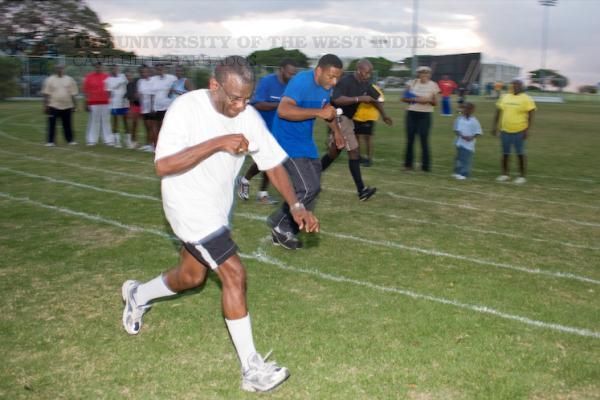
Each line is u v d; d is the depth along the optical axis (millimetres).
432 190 9703
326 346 3955
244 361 3438
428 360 3789
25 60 33688
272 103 8023
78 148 13719
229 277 3473
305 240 6445
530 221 7715
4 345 3930
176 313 4453
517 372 3660
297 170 5898
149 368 3666
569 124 24266
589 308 4715
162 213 7414
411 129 11609
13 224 6828
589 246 6590
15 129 17578
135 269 5387
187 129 3377
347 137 8289
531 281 5324
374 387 3469
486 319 4422
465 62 54531
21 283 5012
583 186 10641
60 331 4141
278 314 4449
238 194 8453
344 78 8875
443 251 6191
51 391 3398
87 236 6395
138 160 11969
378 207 8250
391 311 4539
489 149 15789
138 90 13430
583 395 3434
